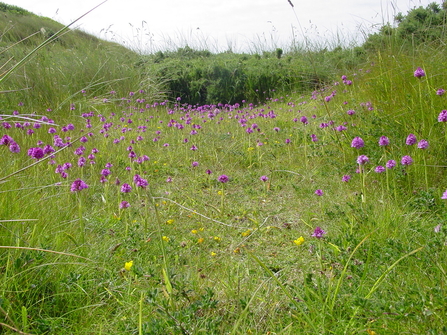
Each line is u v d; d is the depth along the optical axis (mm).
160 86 9242
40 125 4117
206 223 2855
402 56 4793
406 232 2293
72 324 1646
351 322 1534
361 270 1899
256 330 1641
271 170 3855
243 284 1995
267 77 9805
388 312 1504
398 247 1978
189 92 9781
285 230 2672
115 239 2445
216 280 2037
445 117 2695
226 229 2756
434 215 2537
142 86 8219
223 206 3131
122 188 2648
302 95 8617
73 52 8703
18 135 4207
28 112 5613
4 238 1962
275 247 2475
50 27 12445
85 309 1756
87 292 1867
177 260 2203
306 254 2311
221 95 9688
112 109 6992
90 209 2961
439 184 2902
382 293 1720
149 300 1635
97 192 3311
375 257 2027
